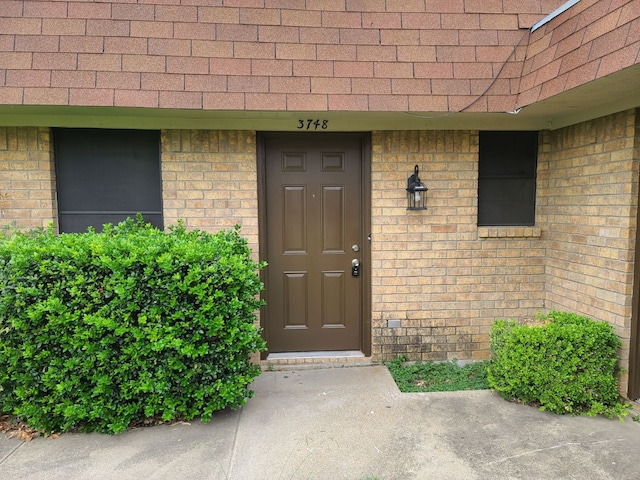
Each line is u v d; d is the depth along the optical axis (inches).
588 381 121.2
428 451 104.3
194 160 150.3
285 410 125.4
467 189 157.5
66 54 122.5
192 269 108.3
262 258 158.4
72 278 107.3
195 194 151.1
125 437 111.0
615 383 125.7
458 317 161.2
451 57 135.0
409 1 135.6
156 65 125.3
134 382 110.1
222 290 112.4
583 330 124.0
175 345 106.3
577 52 109.3
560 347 122.9
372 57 133.0
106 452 104.3
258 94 128.4
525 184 163.3
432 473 95.9
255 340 120.4
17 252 107.4
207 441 109.0
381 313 159.9
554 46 120.3
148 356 110.5
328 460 101.0
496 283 161.2
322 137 159.3
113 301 106.7
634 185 122.5
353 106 131.2
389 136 154.8
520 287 161.9
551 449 104.8
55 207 148.3
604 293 132.6
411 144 155.3
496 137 161.2
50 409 110.9
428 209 157.2
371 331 161.8
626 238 124.5
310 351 167.0
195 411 116.1
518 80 135.4
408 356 161.9
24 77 120.7
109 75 123.4
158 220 154.3
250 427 115.9
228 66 128.0
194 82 126.3
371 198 157.3
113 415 112.7
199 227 151.9
